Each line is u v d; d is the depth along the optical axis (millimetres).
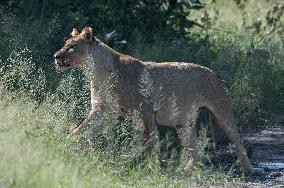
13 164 18844
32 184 18719
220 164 28203
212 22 43000
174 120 27578
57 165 20297
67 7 34844
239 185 25641
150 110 26750
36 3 34500
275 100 36688
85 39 26422
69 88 26141
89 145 25078
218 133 31062
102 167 23281
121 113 26844
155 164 24797
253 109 34781
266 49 39969
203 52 36125
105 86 26469
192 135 27312
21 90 25797
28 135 21078
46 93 27188
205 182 25266
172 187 23438
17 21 33125
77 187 20109
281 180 26828
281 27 43125
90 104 28078
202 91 27828
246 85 34969
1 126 21219
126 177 23641
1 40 31734
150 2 36656
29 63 28719
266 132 34125
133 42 35250
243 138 33000
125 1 35906
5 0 34719
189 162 26688
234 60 36531
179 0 38625
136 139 25875
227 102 28406
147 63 27156
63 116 24844
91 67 26422
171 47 35312
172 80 27281
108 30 35312
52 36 32750
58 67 26438
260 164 29219
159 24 36688
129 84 26625
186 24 37469
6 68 29531
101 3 35750
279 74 38188
